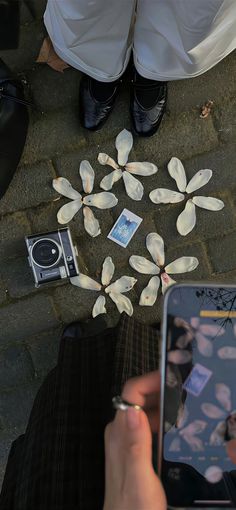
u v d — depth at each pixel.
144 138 1.66
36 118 1.65
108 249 1.66
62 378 1.29
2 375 1.68
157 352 1.35
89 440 1.14
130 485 0.70
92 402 1.22
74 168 1.66
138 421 0.73
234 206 1.68
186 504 0.77
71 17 1.15
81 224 1.66
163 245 1.65
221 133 1.67
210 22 1.08
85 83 1.60
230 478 0.78
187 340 0.81
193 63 1.33
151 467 0.72
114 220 1.66
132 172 1.64
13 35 1.58
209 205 1.66
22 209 1.65
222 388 0.81
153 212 1.66
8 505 1.19
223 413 0.81
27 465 1.15
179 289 0.81
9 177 1.58
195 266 1.66
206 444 0.80
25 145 1.65
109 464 0.75
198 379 0.81
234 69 1.66
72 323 1.64
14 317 1.66
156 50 1.37
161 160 1.66
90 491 1.06
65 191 1.64
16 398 1.68
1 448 1.69
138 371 1.23
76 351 1.36
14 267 1.66
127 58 1.50
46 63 1.63
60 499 1.05
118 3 1.13
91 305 1.67
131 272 1.67
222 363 0.81
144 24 1.28
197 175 1.65
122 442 0.73
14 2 1.56
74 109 1.66
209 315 0.81
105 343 1.36
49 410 1.24
